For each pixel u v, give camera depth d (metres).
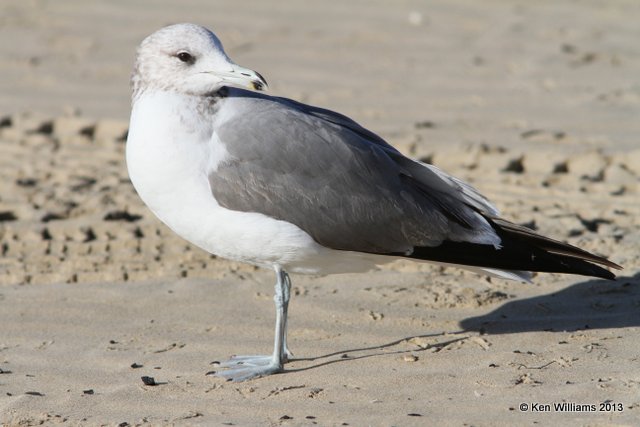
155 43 9.74
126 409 9.05
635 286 11.55
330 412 8.84
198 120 9.69
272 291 11.89
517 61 20.88
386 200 9.84
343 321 11.00
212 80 9.66
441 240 9.98
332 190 9.72
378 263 10.30
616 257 12.30
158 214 10.02
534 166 15.80
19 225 13.75
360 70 20.47
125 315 11.31
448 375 9.55
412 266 12.48
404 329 10.77
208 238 9.90
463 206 10.12
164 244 13.24
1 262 12.76
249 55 21.25
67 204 14.45
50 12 24.39
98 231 13.66
